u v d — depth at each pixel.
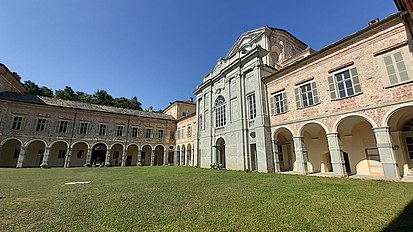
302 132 15.25
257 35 24.84
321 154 16.47
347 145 14.96
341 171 12.34
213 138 25.31
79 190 9.16
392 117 11.01
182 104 44.97
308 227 4.25
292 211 5.40
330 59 13.80
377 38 11.51
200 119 29.78
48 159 29.70
